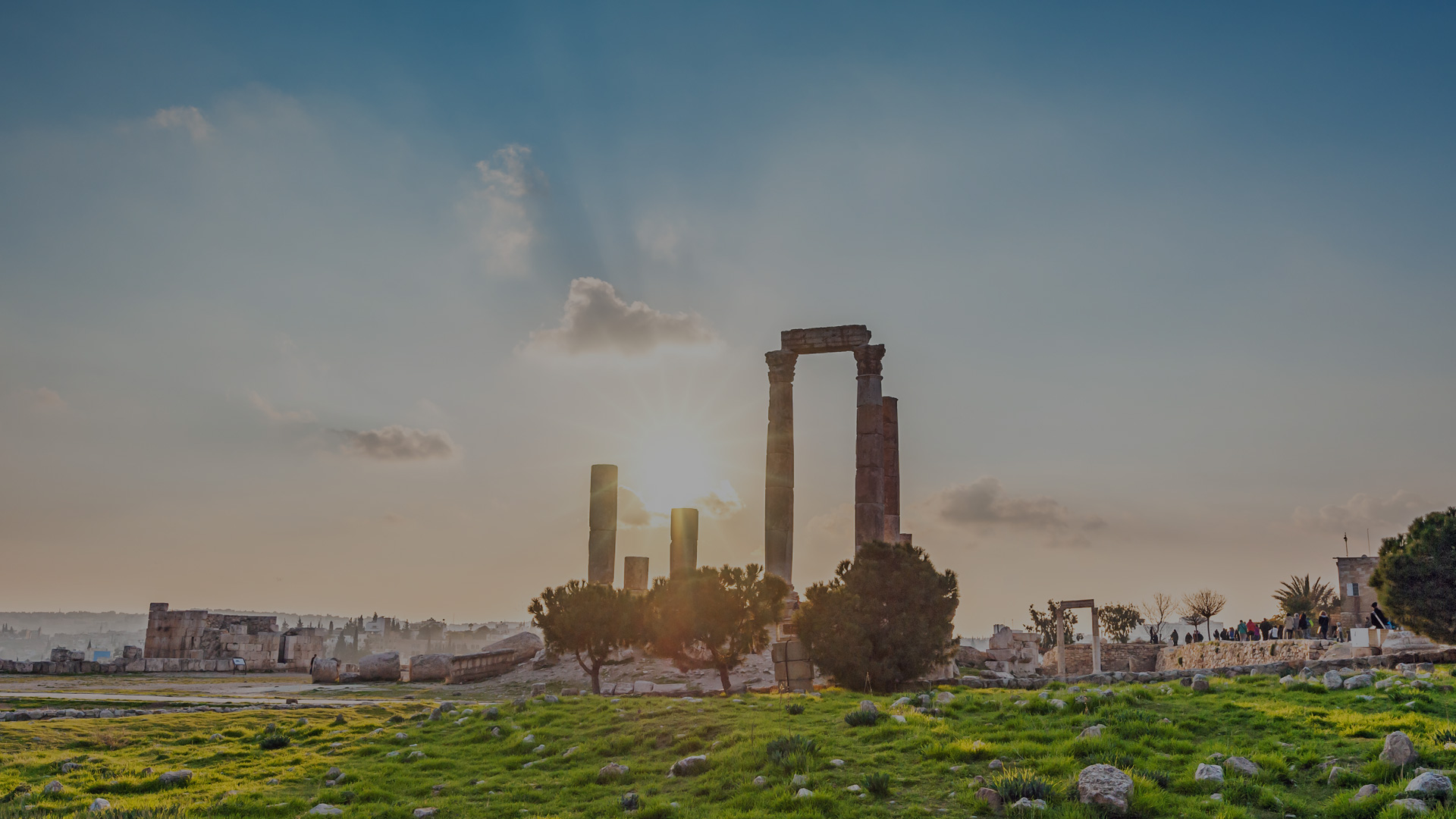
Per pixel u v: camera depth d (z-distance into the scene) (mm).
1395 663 29297
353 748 22438
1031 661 51250
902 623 30969
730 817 14812
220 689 39000
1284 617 71438
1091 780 14078
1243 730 17625
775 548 46938
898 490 51312
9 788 18828
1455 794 12820
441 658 42844
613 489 51062
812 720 20828
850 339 47844
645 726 21266
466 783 18875
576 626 34031
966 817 14203
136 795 18688
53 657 53938
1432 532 32031
